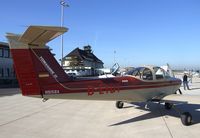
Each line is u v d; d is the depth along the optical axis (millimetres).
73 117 11297
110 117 11266
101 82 10047
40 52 9062
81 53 67938
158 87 12102
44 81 9125
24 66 8875
